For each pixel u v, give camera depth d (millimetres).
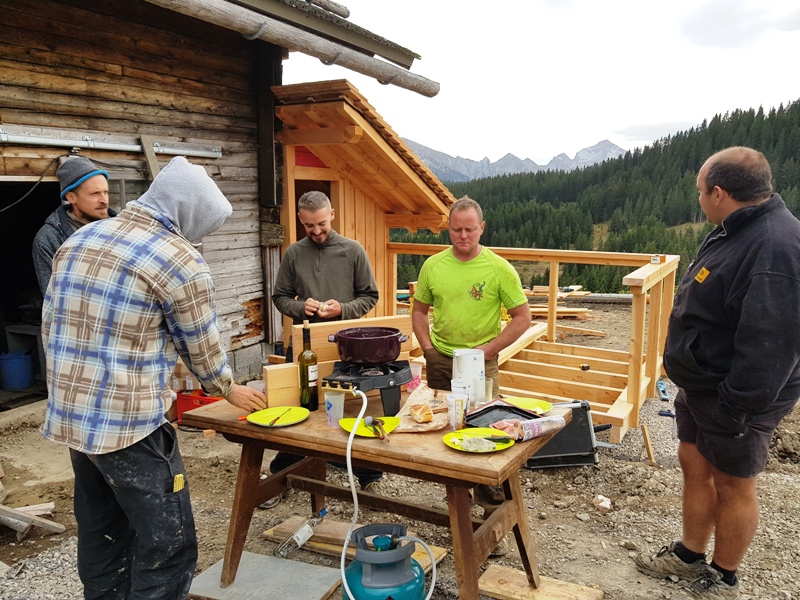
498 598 3064
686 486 3121
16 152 4707
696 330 2838
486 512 3482
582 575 3311
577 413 4703
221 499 4227
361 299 4270
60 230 3934
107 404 2221
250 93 6688
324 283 4262
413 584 2561
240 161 6656
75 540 3654
